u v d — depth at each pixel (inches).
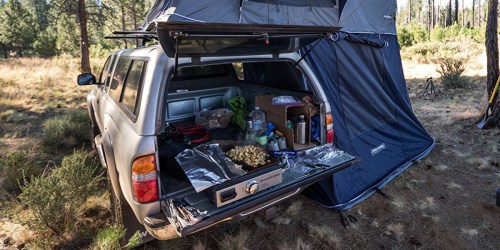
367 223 135.7
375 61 191.0
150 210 85.4
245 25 81.0
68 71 620.4
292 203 148.3
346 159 114.3
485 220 134.7
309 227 130.4
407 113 211.5
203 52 92.1
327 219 138.6
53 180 121.3
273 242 123.0
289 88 144.9
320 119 123.6
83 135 231.8
